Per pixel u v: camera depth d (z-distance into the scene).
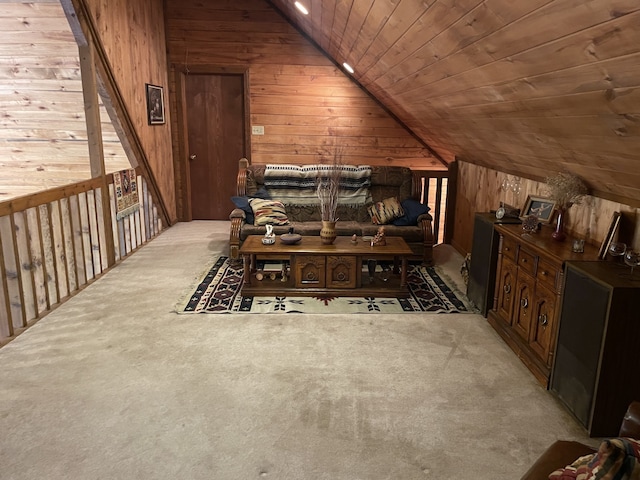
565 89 1.80
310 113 6.12
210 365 2.65
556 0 1.34
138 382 2.46
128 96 4.62
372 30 3.10
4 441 2.00
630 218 2.37
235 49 5.92
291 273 3.75
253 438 2.04
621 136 1.83
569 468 1.15
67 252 3.74
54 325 3.13
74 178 4.89
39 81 3.89
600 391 2.02
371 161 6.28
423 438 2.06
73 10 3.45
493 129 3.03
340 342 2.95
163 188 5.82
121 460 1.90
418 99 3.94
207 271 4.29
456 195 5.33
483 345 2.94
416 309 3.50
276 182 4.97
